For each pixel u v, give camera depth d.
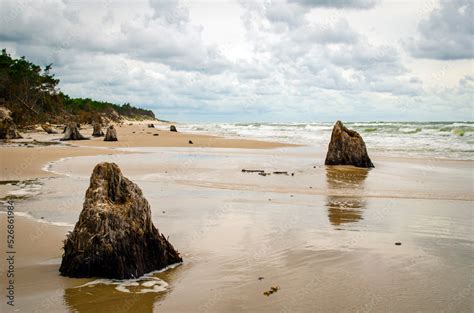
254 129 104.94
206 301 7.86
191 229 12.97
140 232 9.25
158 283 8.73
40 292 8.17
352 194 19.05
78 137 56.84
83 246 8.98
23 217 14.28
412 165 29.45
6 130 54.91
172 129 91.06
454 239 11.98
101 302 7.76
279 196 18.52
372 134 60.78
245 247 11.21
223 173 25.55
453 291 8.35
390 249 11.05
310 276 9.16
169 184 21.66
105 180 9.52
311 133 78.81
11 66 99.69
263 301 7.89
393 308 7.59
